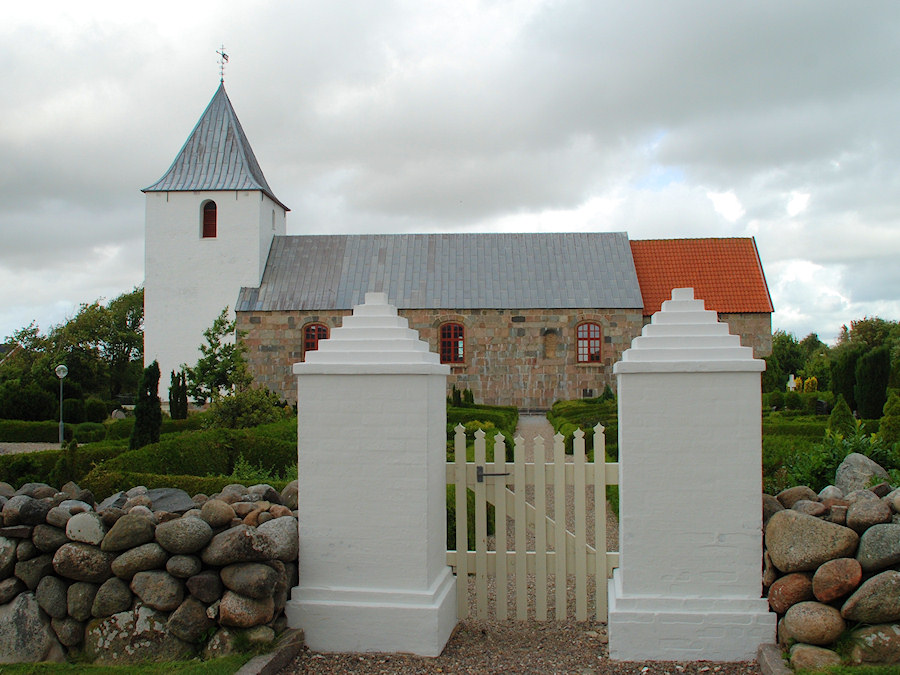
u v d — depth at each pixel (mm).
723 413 4848
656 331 4980
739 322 29875
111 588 4746
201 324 30516
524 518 5551
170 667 4473
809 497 5117
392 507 5082
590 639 5215
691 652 4793
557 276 30141
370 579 5094
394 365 5059
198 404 20172
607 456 13906
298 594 5109
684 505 4867
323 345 5223
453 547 8109
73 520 4824
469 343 29156
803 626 4379
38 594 4840
